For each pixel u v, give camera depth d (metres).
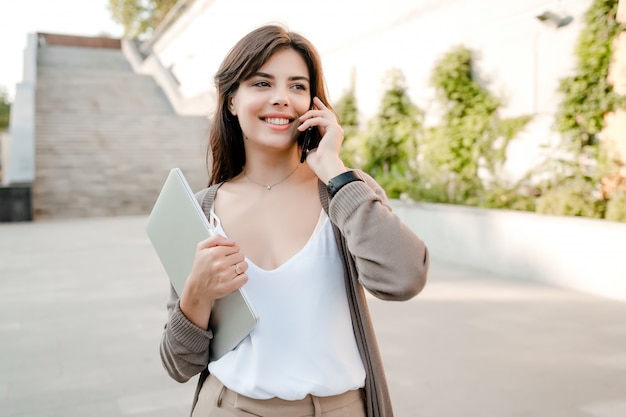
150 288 6.96
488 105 8.79
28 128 16.81
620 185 6.53
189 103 22.52
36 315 5.76
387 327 5.13
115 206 15.22
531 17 8.12
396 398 3.61
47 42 35.09
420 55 10.63
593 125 6.95
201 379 1.54
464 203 8.85
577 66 7.17
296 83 1.44
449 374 4.00
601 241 6.04
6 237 11.26
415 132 10.52
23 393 3.80
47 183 15.49
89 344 4.83
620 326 5.02
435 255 8.54
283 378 1.34
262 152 1.51
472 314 5.49
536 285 6.62
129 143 18.16
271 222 1.46
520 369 4.07
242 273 1.31
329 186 1.34
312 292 1.37
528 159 8.13
